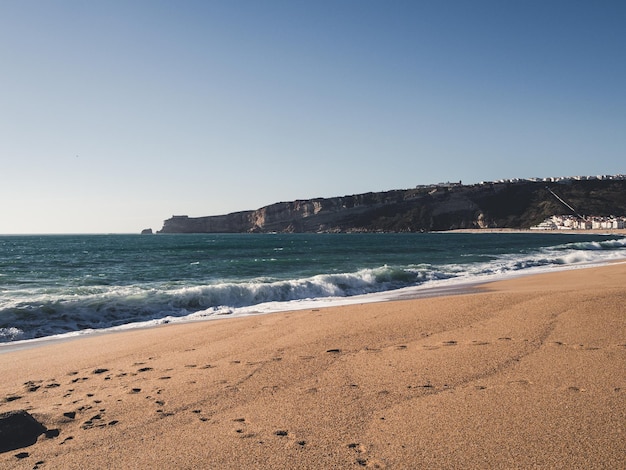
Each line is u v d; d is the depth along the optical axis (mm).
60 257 40562
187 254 44594
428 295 14336
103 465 3010
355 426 3490
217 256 40531
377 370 5086
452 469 2725
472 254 38656
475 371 4828
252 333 8062
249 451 3123
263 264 28781
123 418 3951
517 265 25578
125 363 6270
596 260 28719
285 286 15141
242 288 14266
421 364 5234
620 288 11273
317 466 2848
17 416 3615
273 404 4129
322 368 5320
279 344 6895
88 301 11852
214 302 13539
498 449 2955
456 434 3225
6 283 18469
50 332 9922
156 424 3768
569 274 18672
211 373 5379
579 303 8781
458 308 9414
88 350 7387
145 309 12188
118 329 10227
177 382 5062
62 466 3014
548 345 5793
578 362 4930
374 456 2957
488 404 3795
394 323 8141
